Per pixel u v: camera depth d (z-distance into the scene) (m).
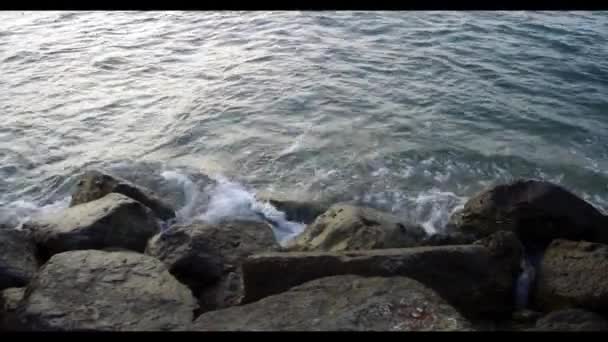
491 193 7.49
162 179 9.13
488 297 5.96
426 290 5.12
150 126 10.76
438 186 8.83
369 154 9.58
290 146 9.88
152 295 5.40
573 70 12.77
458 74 12.49
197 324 4.95
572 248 6.47
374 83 12.09
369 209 7.40
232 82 12.31
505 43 14.21
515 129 10.35
